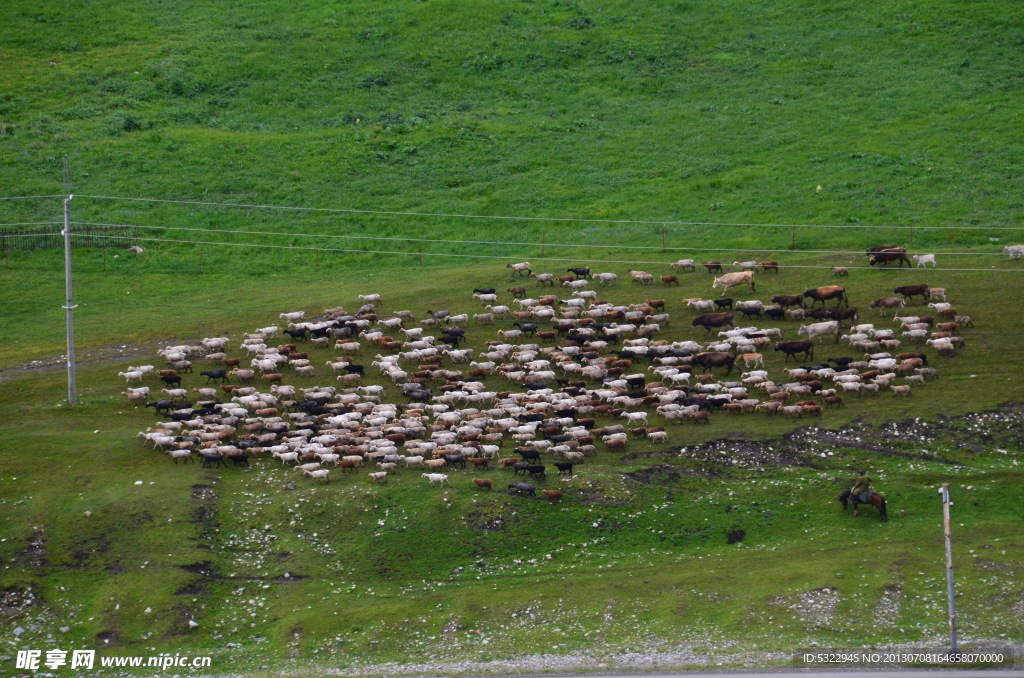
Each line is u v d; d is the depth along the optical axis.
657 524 61.12
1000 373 76.31
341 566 58.25
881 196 112.94
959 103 131.00
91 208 116.38
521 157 128.12
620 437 68.81
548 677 48.03
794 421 71.75
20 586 55.94
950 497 62.16
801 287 94.69
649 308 89.56
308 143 131.12
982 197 110.38
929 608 52.12
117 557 58.12
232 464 67.62
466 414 73.31
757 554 58.44
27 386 81.94
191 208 117.75
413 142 131.25
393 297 97.88
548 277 98.38
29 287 102.56
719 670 47.53
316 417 72.50
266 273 106.94
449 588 56.59
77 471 66.81
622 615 53.28
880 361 76.62
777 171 120.94
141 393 78.12
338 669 50.03
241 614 54.69
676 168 124.12
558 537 60.19
